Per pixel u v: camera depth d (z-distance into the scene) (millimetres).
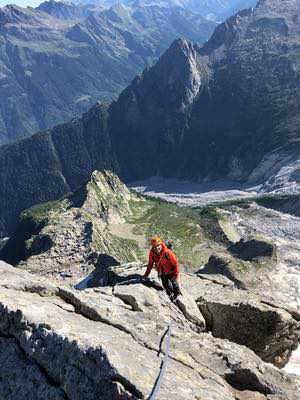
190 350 12586
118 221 143000
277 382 11906
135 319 14086
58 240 77562
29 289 13711
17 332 11172
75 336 10383
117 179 172750
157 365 10305
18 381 10422
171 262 16406
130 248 101188
